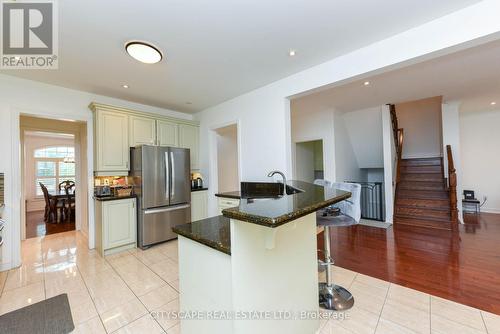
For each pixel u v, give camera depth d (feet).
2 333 5.43
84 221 13.24
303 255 4.84
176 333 5.39
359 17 5.92
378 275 8.00
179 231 4.63
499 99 13.73
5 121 9.00
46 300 6.79
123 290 7.32
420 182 16.71
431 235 12.05
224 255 3.68
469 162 17.51
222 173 16.79
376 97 12.92
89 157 11.26
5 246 8.88
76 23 5.93
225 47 7.27
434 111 18.26
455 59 8.31
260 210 3.06
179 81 9.93
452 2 5.42
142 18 5.80
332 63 8.15
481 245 10.44
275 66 8.63
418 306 6.20
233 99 12.25
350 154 18.37
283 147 9.80
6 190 8.94
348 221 6.43
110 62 8.11
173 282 7.83
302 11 5.66
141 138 12.10
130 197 11.18
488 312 5.87
